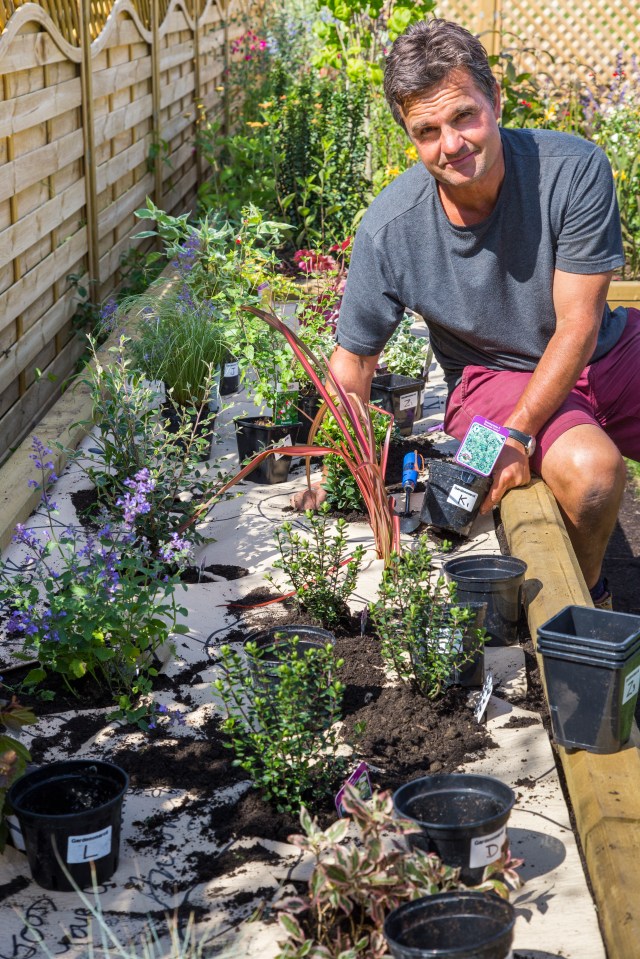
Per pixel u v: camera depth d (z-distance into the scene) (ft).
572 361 9.89
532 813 6.68
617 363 11.10
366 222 10.53
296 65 35.22
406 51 9.05
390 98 9.37
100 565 8.29
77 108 17.87
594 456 9.77
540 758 7.27
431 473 10.66
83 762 6.51
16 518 10.85
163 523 10.45
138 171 23.36
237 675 7.07
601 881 5.68
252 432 12.26
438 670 7.74
